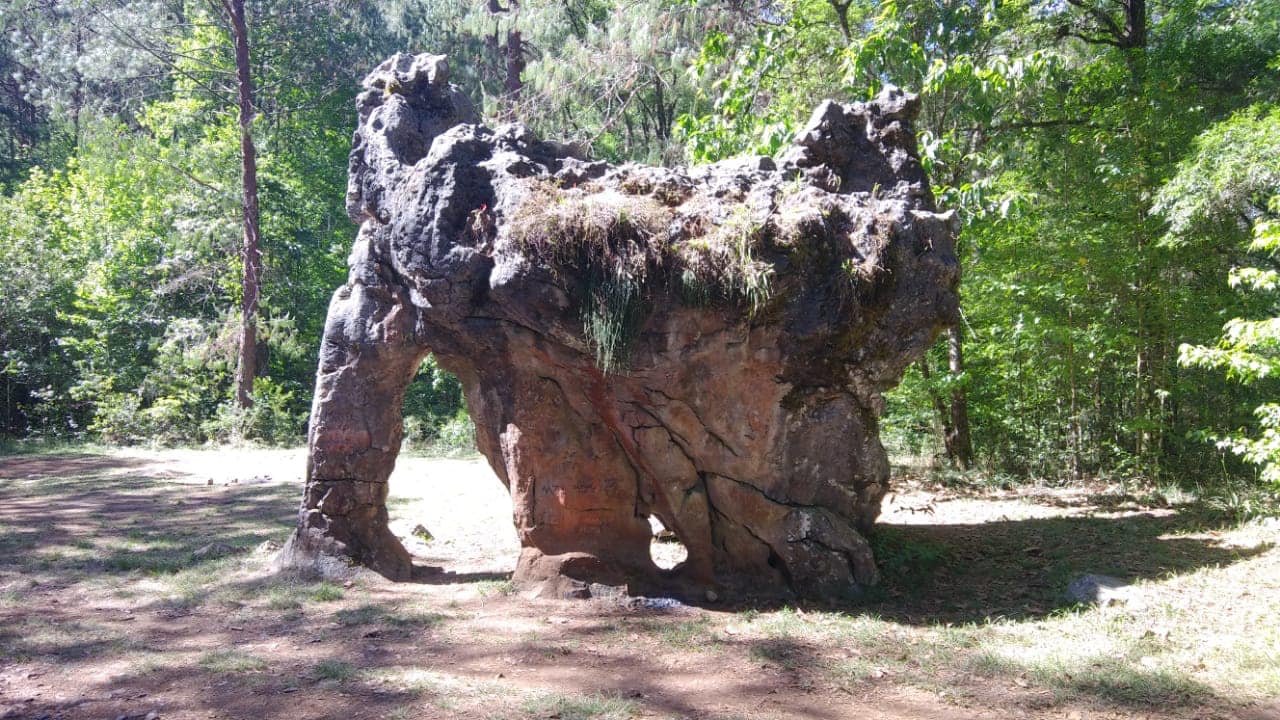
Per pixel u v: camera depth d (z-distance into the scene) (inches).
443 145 270.8
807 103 539.5
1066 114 512.1
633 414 269.0
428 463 690.8
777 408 266.8
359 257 297.7
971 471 499.5
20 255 938.1
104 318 951.0
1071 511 403.5
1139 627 234.1
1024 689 195.8
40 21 1023.6
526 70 753.0
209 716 185.6
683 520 276.7
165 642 234.8
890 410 555.5
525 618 250.8
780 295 251.9
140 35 935.0
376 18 1087.6
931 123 508.7
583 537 278.8
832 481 278.1
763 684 200.7
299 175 1089.4
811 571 271.4
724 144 491.5
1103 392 511.5
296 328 1019.3
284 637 237.9
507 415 279.9
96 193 1008.2
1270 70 558.6
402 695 194.9
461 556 344.5
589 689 197.6
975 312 496.4
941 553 316.8
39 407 914.7
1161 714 181.6
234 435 837.8
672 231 250.7
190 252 923.4
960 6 487.5
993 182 468.4
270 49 1083.9
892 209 265.6
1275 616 232.8
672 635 234.5
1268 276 311.9
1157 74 483.5
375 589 285.3
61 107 1013.8
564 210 248.7
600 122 844.6
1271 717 178.4
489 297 267.1
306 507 301.6
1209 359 327.9
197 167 996.6
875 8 540.4
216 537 374.0
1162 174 445.7
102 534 385.1
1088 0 588.4
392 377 298.2
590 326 250.2
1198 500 402.9
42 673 212.1
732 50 606.9
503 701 190.4
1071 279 454.3
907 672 206.5
